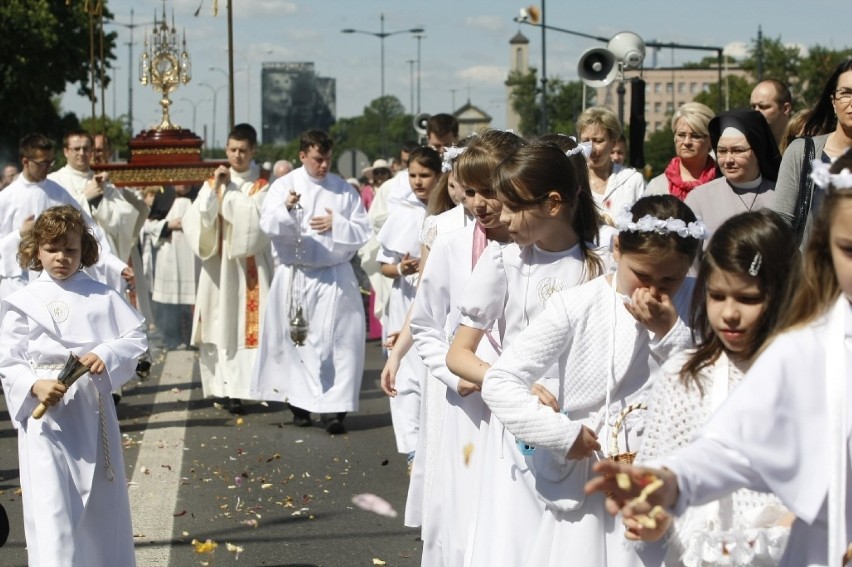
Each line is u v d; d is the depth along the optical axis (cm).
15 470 854
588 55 1314
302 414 1017
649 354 394
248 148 1145
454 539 507
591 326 395
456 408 508
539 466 406
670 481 278
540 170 431
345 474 830
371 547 653
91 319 564
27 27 4088
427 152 866
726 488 283
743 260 320
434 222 600
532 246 457
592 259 454
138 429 996
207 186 1101
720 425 284
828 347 282
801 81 5128
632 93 1312
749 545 322
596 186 848
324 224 1001
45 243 562
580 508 398
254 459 877
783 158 606
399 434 830
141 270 1208
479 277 455
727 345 332
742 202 682
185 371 1327
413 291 894
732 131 672
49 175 1148
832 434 279
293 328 976
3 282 942
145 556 637
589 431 382
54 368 558
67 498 539
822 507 284
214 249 1099
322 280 1011
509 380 393
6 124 4294
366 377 1300
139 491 779
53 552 528
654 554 365
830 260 283
